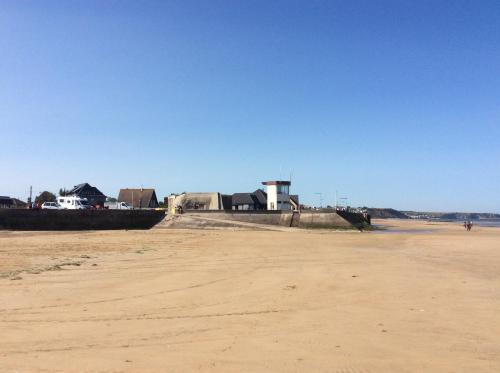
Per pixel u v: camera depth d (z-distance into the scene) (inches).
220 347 377.4
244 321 474.0
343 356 354.9
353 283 717.9
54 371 311.7
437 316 497.7
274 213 2790.4
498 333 428.5
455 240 1903.3
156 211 2709.2
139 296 613.9
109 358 344.2
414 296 613.9
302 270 869.8
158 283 716.0
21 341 391.5
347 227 2743.6
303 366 329.7
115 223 2541.8
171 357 348.2
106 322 467.5
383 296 613.9
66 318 483.8
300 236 2053.4
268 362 338.0
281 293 636.1
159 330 435.5
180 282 726.5
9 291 624.7
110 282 720.3
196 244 1467.8
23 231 2139.5
